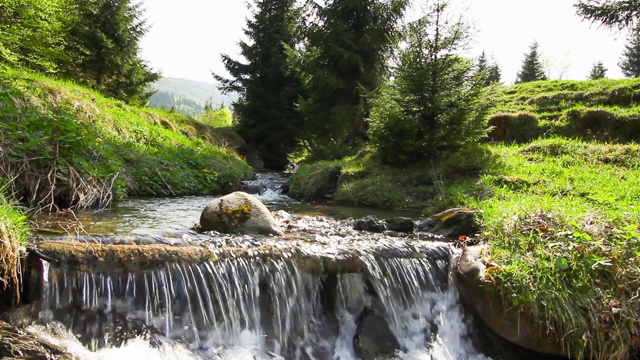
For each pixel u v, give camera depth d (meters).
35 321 2.92
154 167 8.65
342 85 14.93
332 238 4.80
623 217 4.52
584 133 10.79
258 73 22.23
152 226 4.93
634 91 12.52
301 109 16.28
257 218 4.91
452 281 4.21
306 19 16.08
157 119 14.16
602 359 3.46
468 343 3.91
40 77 9.91
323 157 13.82
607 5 10.88
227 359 3.30
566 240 4.14
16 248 2.96
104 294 3.21
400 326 3.96
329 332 3.79
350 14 15.33
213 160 11.21
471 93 8.77
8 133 5.15
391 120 8.78
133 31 22.00
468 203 6.39
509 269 3.81
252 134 21.20
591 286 3.68
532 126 11.35
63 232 4.07
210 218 4.89
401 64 9.09
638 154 8.30
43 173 5.34
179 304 3.38
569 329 3.50
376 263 4.14
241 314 3.57
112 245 3.50
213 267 3.61
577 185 6.76
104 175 6.20
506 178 7.35
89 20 18.94
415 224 5.91
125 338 3.10
